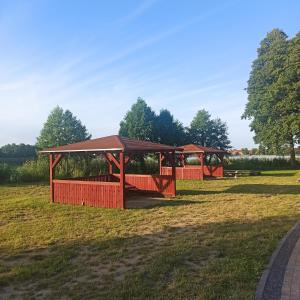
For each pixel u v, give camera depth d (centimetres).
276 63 3972
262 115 4081
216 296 541
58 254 816
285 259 708
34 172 2811
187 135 5028
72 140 6084
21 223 1181
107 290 597
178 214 1286
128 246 870
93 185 1536
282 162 4253
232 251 778
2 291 616
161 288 590
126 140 1642
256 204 1477
